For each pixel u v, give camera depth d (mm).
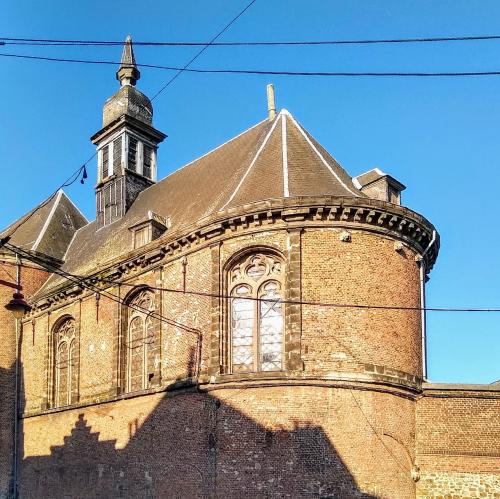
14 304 19375
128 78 40500
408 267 26562
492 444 24844
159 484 26391
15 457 35438
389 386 24562
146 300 30094
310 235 25250
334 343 24297
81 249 38594
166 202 33906
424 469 24969
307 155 28641
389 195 28391
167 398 26938
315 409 23562
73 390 32781
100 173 39719
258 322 25562
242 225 26000
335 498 22750
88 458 30562
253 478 23562
